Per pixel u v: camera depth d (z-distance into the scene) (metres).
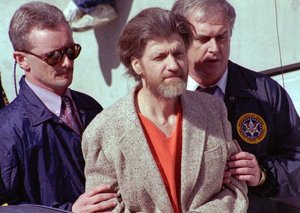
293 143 9.69
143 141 8.21
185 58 8.12
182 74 8.09
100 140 8.38
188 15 9.17
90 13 16.53
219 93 9.60
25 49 9.32
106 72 17.27
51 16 9.32
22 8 9.41
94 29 17.11
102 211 8.35
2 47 18.28
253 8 14.56
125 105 8.38
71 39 9.40
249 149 9.49
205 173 8.26
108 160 8.37
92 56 17.41
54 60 9.25
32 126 9.24
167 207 8.18
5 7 18.00
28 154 9.13
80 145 9.48
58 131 9.38
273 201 9.84
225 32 9.19
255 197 9.53
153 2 15.94
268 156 9.51
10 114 9.31
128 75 8.50
